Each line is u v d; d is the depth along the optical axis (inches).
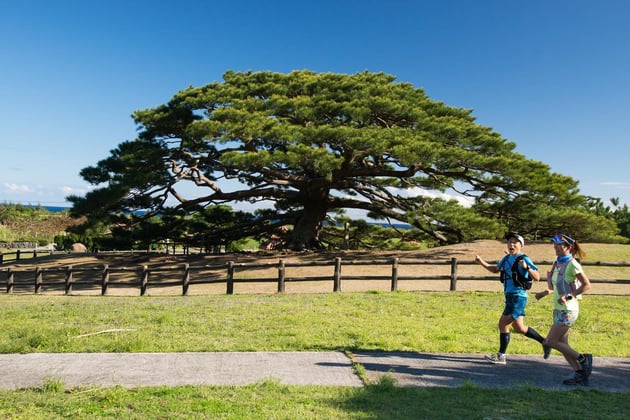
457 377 265.4
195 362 291.0
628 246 993.5
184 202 1179.9
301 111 968.3
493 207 1095.6
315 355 308.3
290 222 1409.9
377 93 1060.5
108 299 650.2
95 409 209.9
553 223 1038.4
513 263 285.3
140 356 305.3
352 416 202.4
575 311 255.6
